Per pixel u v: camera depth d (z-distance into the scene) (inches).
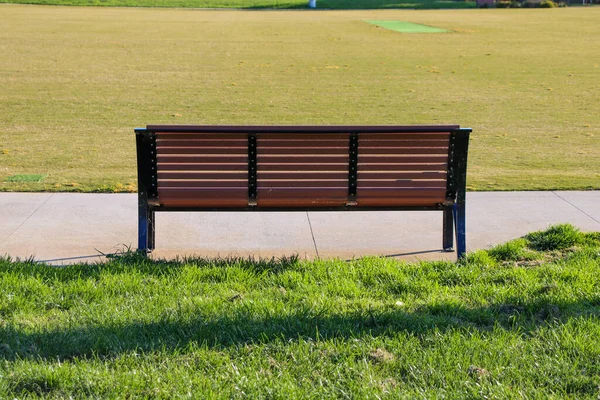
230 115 572.1
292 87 732.0
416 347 159.2
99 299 189.0
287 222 274.1
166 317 173.9
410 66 924.6
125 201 300.7
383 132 220.8
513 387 142.5
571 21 1812.3
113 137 478.6
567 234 243.8
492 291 194.4
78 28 1505.9
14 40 1218.0
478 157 420.8
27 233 256.2
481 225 270.4
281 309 178.4
